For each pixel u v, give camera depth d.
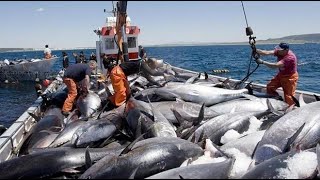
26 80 28.80
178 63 46.09
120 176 4.98
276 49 9.84
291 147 5.66
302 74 25.42
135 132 7.31
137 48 18.84
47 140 7.29
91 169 5.04
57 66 46.91
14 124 8.55
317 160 4.96
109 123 7.32
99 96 10.76
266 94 10.21
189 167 4.71
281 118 6.36
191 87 9.94
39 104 11.62
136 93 10.57
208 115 8.46
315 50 69.12
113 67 9.88
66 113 10.15
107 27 18.03
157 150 5.41
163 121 7.52
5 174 5.40
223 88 10.65
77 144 6.80
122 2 15.02
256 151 5.43
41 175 5.43
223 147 6.14
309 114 6.38
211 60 51.38
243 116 7.38
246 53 78.12
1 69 28.20
